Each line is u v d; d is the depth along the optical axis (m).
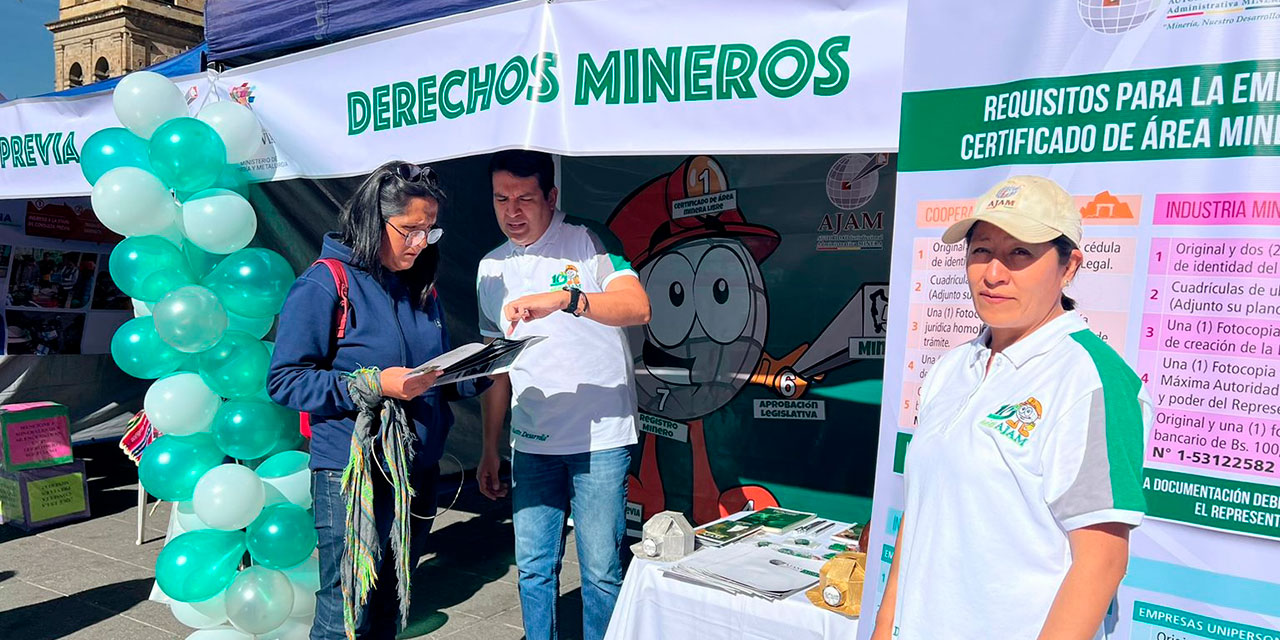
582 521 2.81
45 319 6.52
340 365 2.43
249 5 3.52
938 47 1.91
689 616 2.31
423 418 2.53
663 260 4.10
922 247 1.96
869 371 3.68
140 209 2.96
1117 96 1.72
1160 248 1.69
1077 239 1.40
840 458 3.77
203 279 3.19
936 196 1.93
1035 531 1.36
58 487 5.38
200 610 3.05
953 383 1.56
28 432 5.35
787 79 2.13
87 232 6.71
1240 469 1.64
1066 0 1.76
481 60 2.53
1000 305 1.44
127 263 3.04
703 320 4.03
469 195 4.64
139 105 3.11
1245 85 1.61
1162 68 1.68
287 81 3.07
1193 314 1.67
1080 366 1.36
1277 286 1.59
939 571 1.45
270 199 4.29
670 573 2.35
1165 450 1.71
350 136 2.89
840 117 2.09
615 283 2.73
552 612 2.91
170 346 2.99
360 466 2.35
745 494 3.98
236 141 3.08
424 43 2.66
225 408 2.99
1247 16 1.61
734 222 3.92
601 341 2.79
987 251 1.45
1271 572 1.62
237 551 3.02
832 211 3.70
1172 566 1.71
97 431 6.81
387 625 2.62
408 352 2.51
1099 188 1.75
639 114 2.30
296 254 4.36
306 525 2.95
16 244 6.31
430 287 2.64
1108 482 1.28
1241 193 1.62
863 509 3.72
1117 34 1.71
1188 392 1.68
